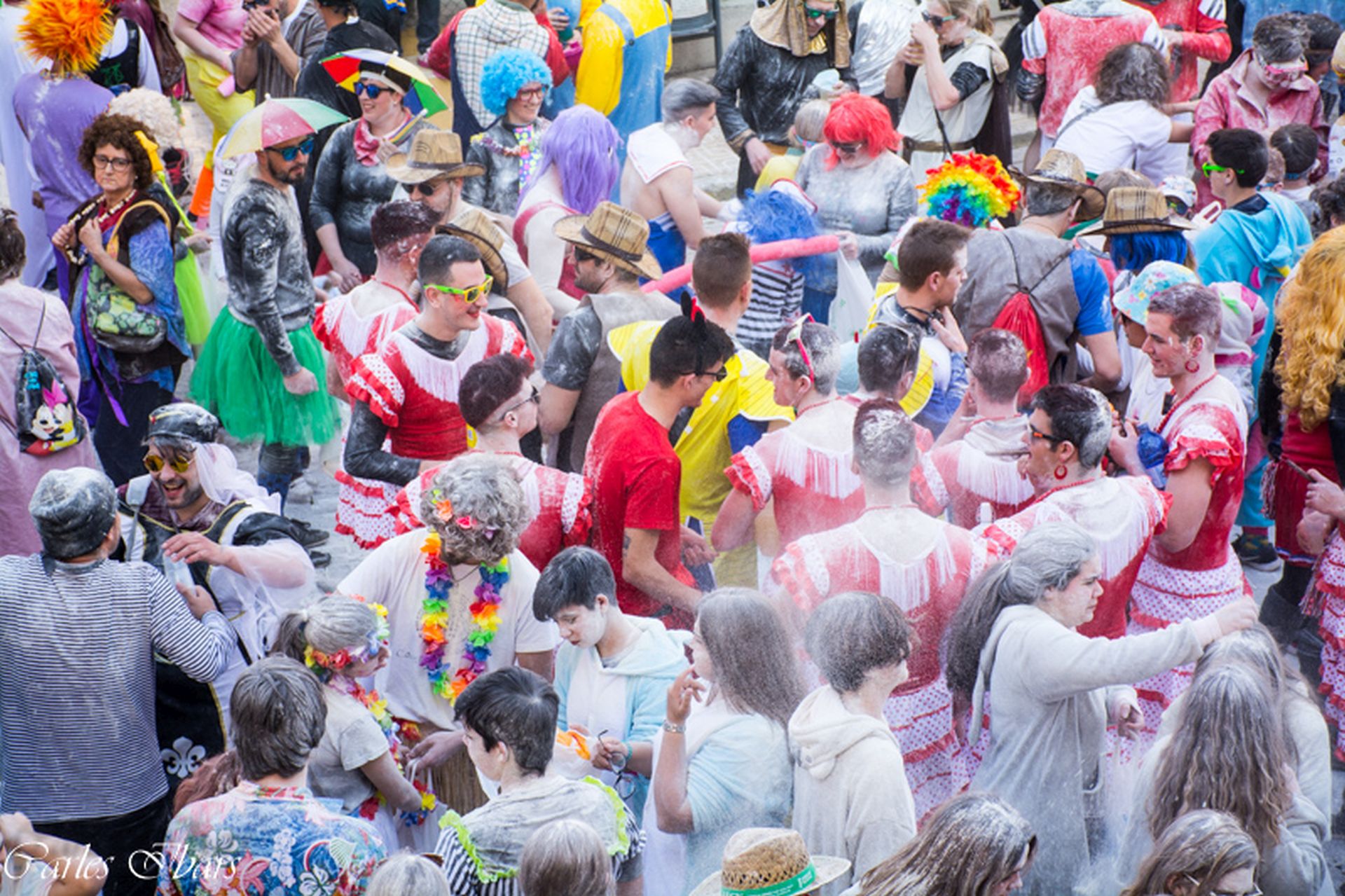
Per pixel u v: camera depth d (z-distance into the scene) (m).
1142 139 9.38
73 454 6.88
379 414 6.32
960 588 5.07
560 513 5.62
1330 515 5.97
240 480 5.68
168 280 7.88
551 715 4.15
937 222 6.78
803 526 5.73
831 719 4.26
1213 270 7.95
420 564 5.18
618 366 6.58
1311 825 4.32
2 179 11.76
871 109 8.62
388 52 9.78
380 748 4.78
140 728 5.01
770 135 10.89
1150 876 3.84
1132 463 5.87
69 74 9.28
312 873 4.06
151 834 5.08
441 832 4.30
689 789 4.46
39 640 4.82
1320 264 5.96
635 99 11.06
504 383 5.59
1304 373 6.04
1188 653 4.50
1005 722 4.76
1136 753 5.16
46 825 4.93
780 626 4.56
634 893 4.32
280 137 7.48
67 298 8.22
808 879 3.63
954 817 3.59
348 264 9.09
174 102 12.12
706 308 6.52
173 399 9.09
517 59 8.85
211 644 5.08
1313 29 10.41
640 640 5.00
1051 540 4.71
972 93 10.41
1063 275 7.05
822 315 8.92
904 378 5.93
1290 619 6.59
